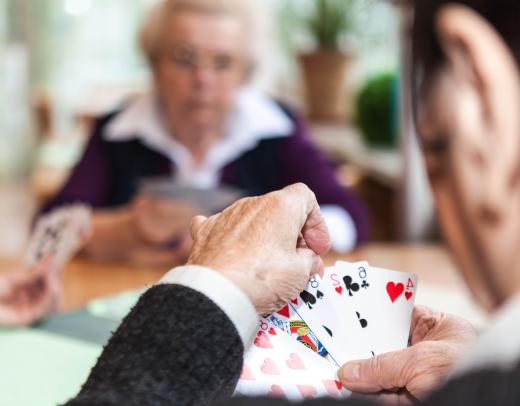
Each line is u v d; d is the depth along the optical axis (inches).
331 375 24.7
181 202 73.0
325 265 25.9
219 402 17.9
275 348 25.0
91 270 70.7
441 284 63.9
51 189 120.2
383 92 135.3
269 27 84.8
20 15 239.8
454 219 15.4
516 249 14.7
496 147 14.2
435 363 23.8
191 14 79.9
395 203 120.9
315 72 167.3
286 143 86.0
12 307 53.6
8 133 247.8
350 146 146.6
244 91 87.3
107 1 235.3
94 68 239.5
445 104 14.8
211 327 21.8
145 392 20.8
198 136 84.3
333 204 82.5
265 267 23.2
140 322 22.1
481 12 14.5
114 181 86.2
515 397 14.1
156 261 73.5
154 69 83.6
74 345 49.5
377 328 25.3
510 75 14.0
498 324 15.2
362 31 162.2
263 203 24.4
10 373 44.8
